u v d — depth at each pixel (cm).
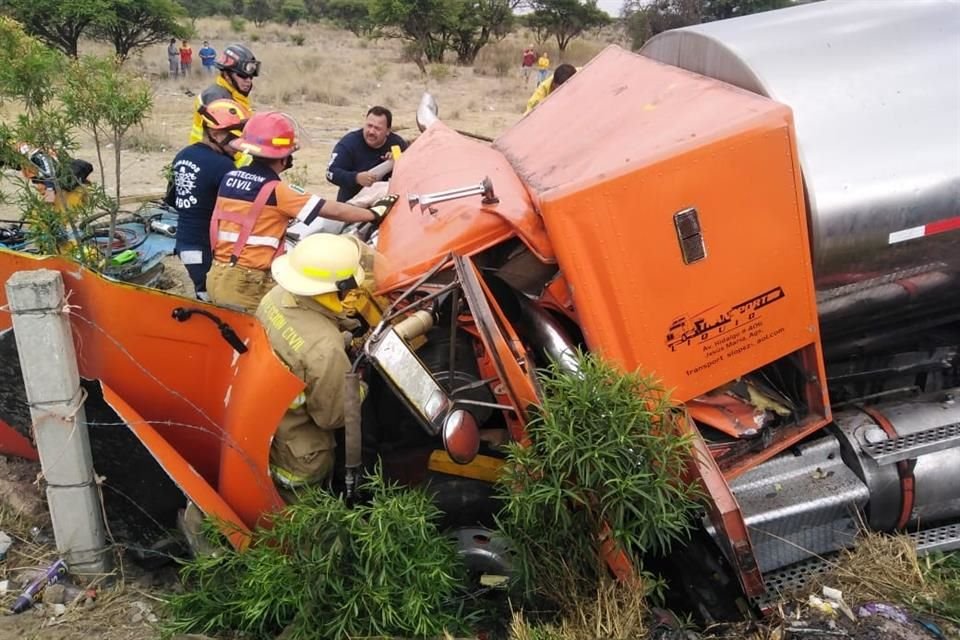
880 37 398
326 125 1811
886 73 382
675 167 335
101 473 360
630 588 330
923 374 447
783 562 371
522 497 307
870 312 397
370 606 317
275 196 463
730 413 382
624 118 418
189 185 545
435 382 338
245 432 358
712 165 338
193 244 551
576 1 3744
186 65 2619
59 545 359
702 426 386
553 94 536
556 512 301
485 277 386
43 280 323
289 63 2842
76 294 361
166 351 378
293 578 323
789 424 388
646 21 3170
